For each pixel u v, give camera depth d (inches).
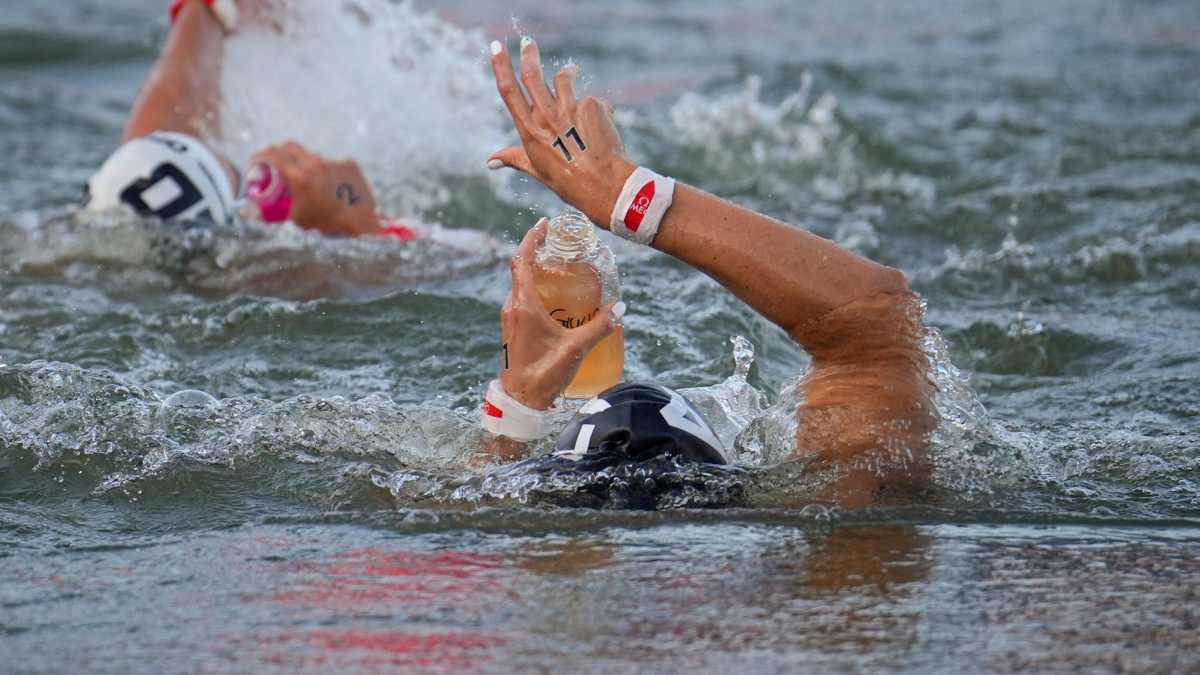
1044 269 877.8
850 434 490.6
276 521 477.1
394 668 350.3
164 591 409.7
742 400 567.5
